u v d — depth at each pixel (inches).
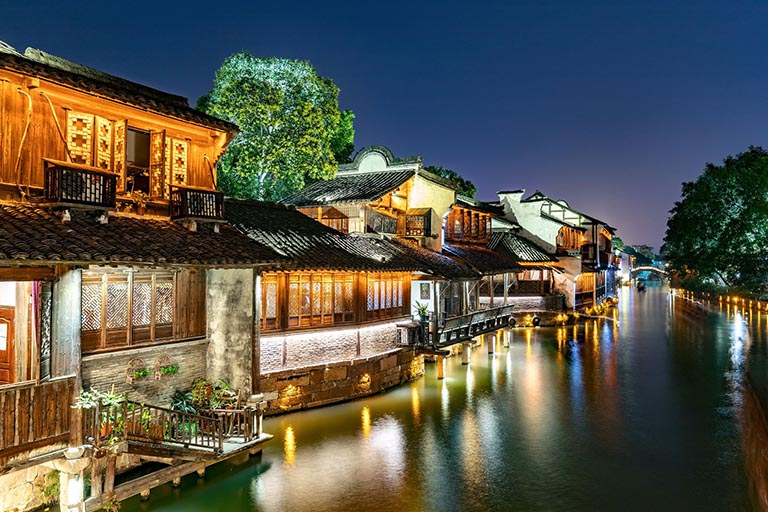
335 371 847.1
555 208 2325.3
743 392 987.3
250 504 534.9
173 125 631.2
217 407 612.4
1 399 409.4
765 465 387.5
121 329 556.4
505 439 732.7
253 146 1266.0
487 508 537.3
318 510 525.0
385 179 1200.2
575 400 934.4
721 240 2544.3
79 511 461.7
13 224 458.6
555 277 2041.1
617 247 3403.1
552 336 1697.8
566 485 591.2
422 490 573.3
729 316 2252.7
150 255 499.5
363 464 637.9
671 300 3334.2
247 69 1312.7
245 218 835.4
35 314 440.1
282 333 786.8
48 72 501.4
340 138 1750.7
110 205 524.4
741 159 2682.1
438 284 1070.4
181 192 601.0
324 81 1386.6
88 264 462.0
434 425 784.3
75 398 458.3
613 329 1862.7
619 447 708.0
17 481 469.4
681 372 1165.1
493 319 1312.7
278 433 727.1
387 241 1098.1
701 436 752.3
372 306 938.7
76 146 544.1
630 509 539.2
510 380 1078.4
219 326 647.8
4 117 492.1
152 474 527.5
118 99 555.5
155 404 587.5
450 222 1446.9
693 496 567.8
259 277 636.7
